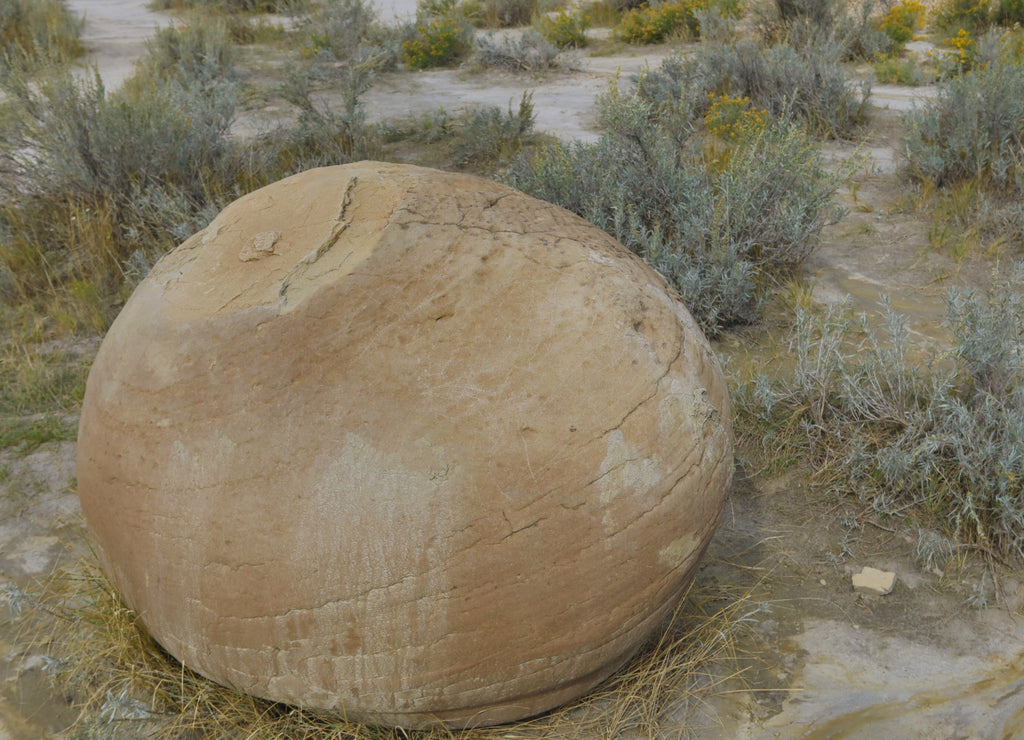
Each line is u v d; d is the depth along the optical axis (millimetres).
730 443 2555
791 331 4914
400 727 2418
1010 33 10727
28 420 4422
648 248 5027
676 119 6625
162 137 6516
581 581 2197
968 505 3270
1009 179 6598
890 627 3029
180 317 2301
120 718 2512
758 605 3117
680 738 2617
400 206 2377
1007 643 2949
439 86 11180
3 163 6551
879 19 12484
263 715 2461
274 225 2418
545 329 2246
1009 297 4020
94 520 2420
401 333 2180
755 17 12055
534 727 2561
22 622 3111
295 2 14305
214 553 2158
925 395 3945
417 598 2117
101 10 18047
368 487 2080
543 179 5758
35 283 5766
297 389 2141
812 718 2684
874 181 7211
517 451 2129
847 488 3668
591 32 14359
